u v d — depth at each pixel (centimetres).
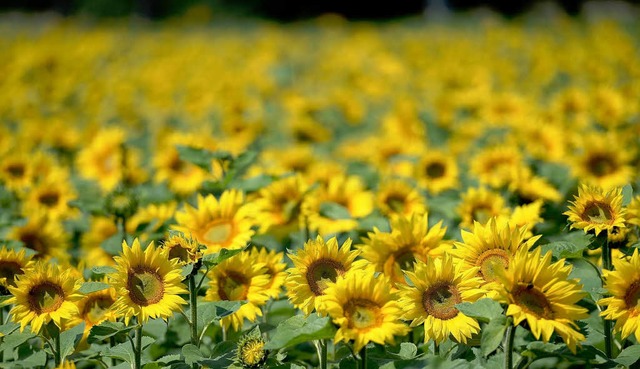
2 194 789
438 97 1381
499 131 1069
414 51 2219
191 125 1359
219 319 445
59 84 1681
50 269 431
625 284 395
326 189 730
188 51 2506
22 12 5906
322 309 385
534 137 913
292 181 644
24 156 859
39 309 426
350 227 616
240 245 507
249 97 1633
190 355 425
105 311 484
